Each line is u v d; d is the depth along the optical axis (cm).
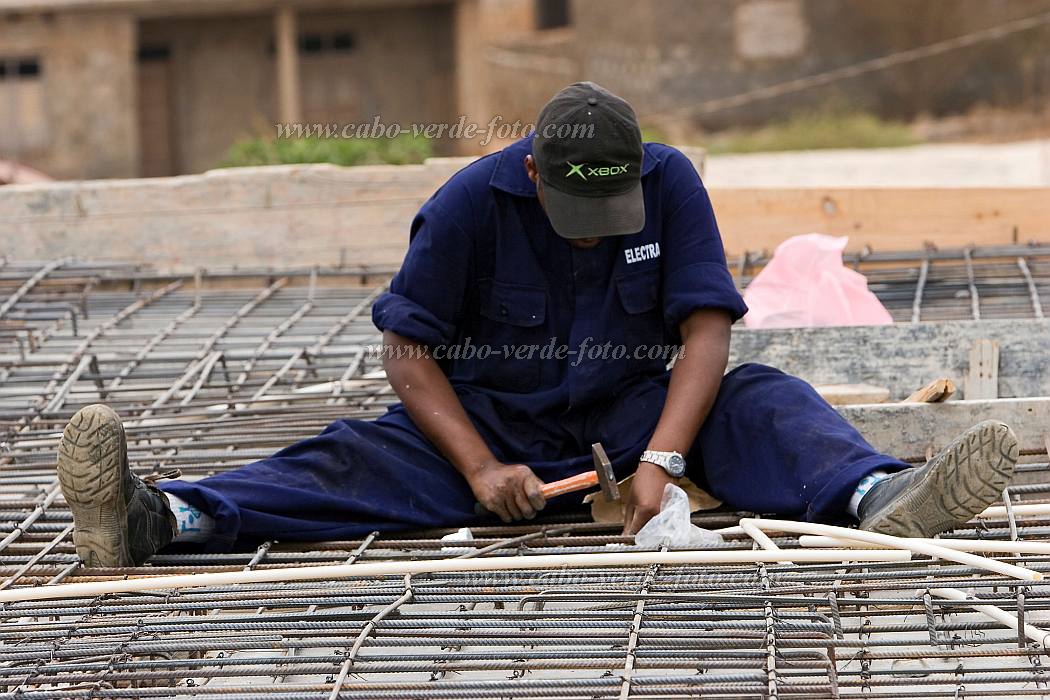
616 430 754
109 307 1270
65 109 3691
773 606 575
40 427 947
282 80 3619
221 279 1353
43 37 3662
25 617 623
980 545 612
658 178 750
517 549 677
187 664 554
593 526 717
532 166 727
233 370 1077
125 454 655
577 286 748
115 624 590
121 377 1052
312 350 1109
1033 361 988
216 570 668
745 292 1123
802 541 659
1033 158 3356
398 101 3753
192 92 3775
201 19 3741
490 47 4991
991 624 573
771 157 3688
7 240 1448
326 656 601
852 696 526
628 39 4722
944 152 3694
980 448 611
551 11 5397
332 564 659
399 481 738
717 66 4662
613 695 521
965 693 532
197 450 886
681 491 688
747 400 736
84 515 654
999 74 4584
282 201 1427
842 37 4641
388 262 1420
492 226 741
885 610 628
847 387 948
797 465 698
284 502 720
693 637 553
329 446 746
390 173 1415
